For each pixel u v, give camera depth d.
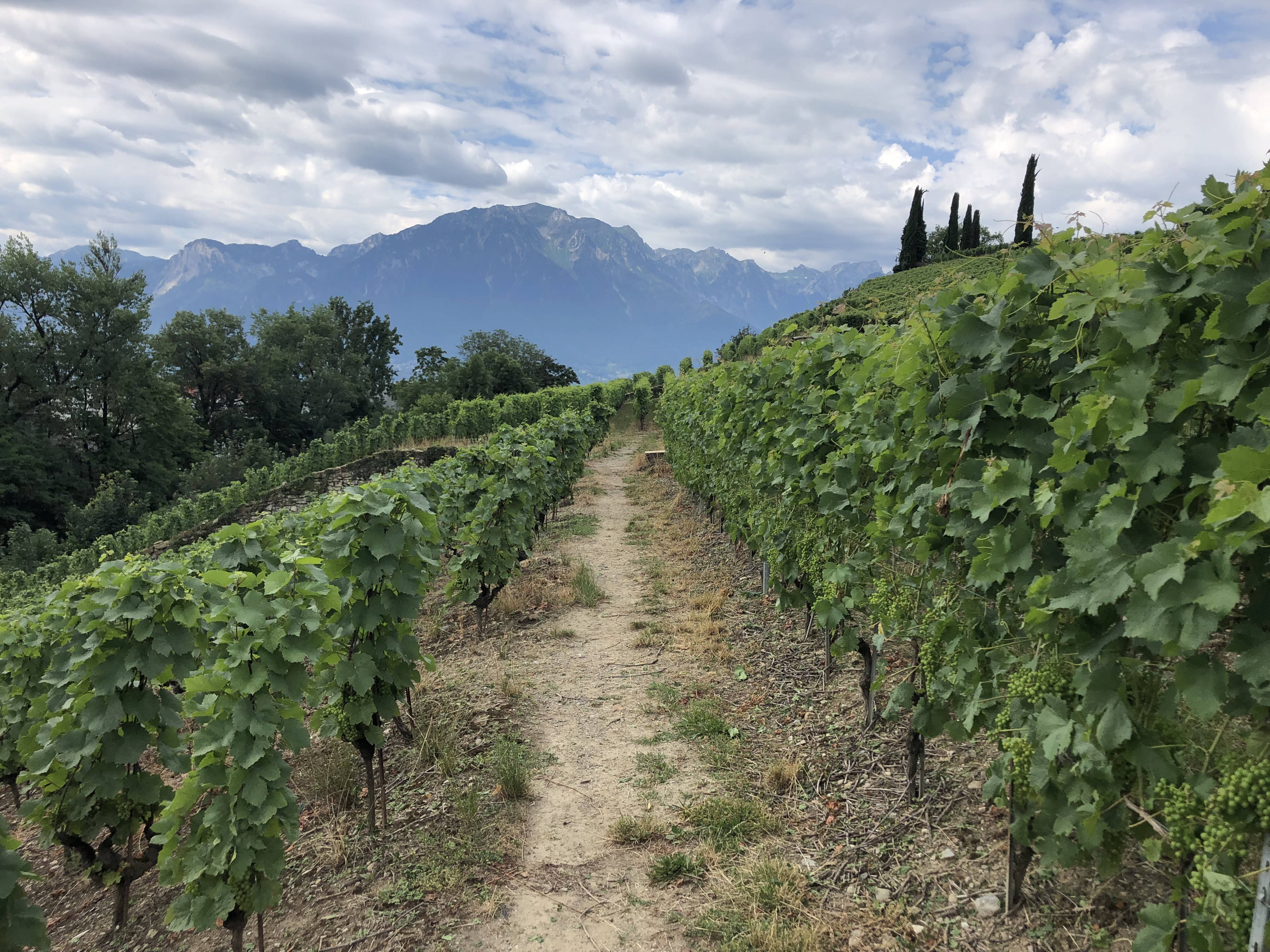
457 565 7.02
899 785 3.69
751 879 3.17
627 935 2.97
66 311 34.94
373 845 3.80
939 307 3.10
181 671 3.92
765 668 5.59
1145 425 1.91
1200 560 1.70
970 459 2.77
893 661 4.91
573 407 32.91
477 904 3.23
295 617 3.46
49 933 3.90
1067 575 2.04
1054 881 2.76
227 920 3.04
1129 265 2.20
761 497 7.01
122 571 3.84
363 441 23.98
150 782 3.92
